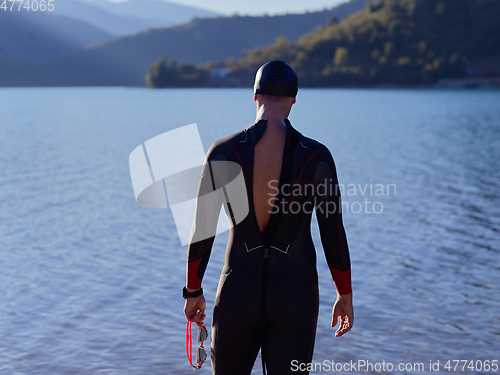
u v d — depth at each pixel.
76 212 9.80
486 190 12.61
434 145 24.05
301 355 1.98
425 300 5.26
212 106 72.25
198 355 2.21
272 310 1.98
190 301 2.11
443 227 8.70
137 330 4.50
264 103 2.08
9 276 6.03
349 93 144.62
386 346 4.18
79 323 4.65
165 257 6.87
